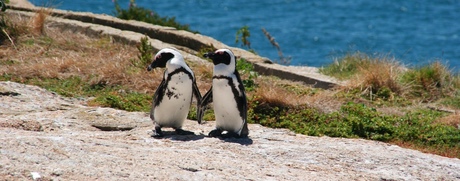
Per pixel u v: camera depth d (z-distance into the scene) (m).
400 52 105.12
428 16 147.25
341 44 111.69
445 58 100.12
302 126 28.25
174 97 22.77
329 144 23.31
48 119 24.80
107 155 19.31
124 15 50.88
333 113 29.30
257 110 29.28
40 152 18.75
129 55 36.91
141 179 17.66
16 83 30.34
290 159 21.11
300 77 37.06
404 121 29.66
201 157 20.12
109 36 42.09
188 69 22.81
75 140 20.53
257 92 30.27
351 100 33.50
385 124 28.41
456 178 21.02
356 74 37.03
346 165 21.00
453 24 136.12
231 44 109.69
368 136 27.69
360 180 19.72
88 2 147.38
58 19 45.62
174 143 22.06
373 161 21.55
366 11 152.00
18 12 45.22
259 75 36.91
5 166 17.47
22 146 19.03
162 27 45.06
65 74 33.34
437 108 33.69
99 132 23.73
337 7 157.38
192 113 28.25
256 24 130.88
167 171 18.41
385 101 34.28
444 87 36.88
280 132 25.31
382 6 158.38
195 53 41.56
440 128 28.80
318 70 40.88
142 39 36.38
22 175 17.20
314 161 21.06
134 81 32.56
